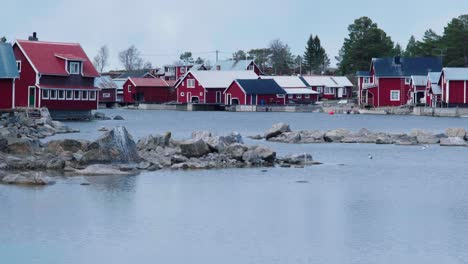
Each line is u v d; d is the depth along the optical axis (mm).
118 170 46875
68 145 50406
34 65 96938
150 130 90625
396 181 46500
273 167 51500
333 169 51656
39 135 72125
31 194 39062
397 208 37719
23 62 97938
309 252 29578
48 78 98188
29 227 32344
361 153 63250
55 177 44312
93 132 79938
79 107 102062
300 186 43750
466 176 49094
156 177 45656
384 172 50625
